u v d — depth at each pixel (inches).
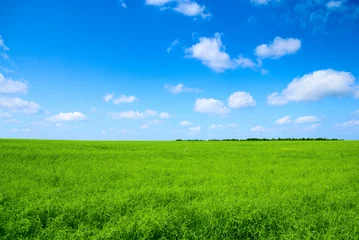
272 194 442.3
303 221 323.3
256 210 343.3
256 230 310.8
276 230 316.8
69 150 1127.0
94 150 1186.6
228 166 779.4
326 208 378.0
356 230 301.7
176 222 320.5
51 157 916.0
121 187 511.2
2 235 300.2
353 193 448.5
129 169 711.1
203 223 325.4
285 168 753.6
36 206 365.1
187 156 1025.5
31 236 296.7
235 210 346.0
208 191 469.7
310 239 291.1
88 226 318.3
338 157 1002.1
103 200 398.6
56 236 290.8
